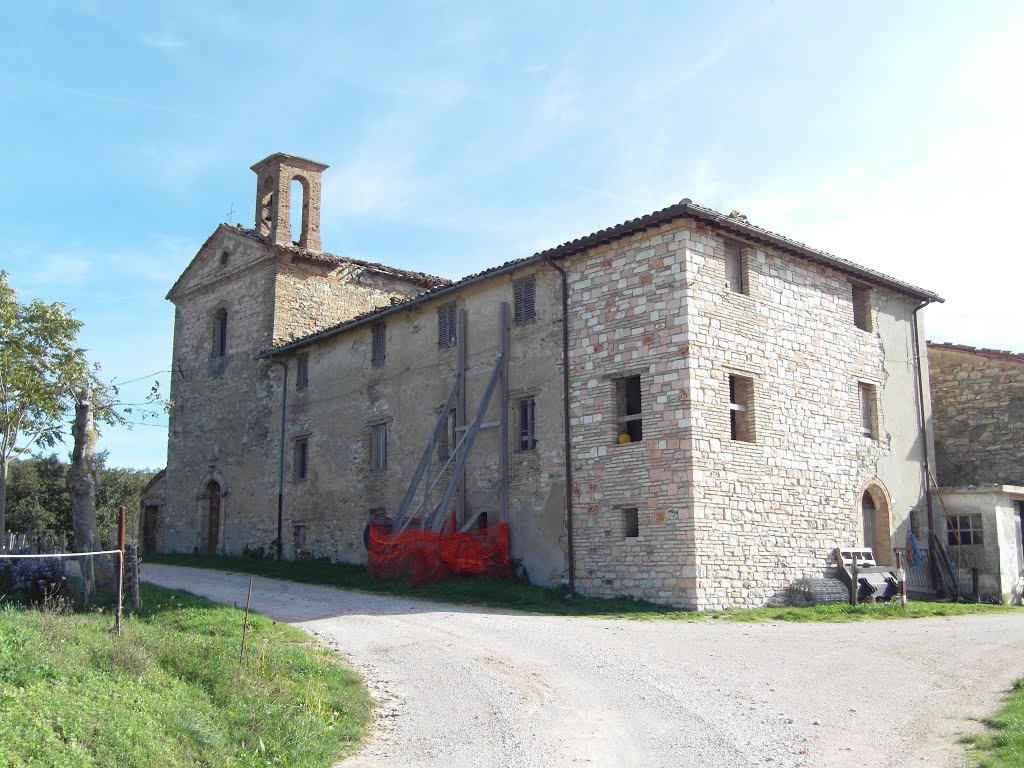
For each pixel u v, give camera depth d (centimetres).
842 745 837
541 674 1134
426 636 1395
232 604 1689
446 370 2347
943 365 2723
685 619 1620
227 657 1082
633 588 1820
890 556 2220
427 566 2056
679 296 1827
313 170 3294
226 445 3172
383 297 3325
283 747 847
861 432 2220
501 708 988
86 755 691
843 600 1948
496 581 2000
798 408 2038
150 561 3066
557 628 1480
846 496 2119
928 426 2447
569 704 995
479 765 813
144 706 838
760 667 1169
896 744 838
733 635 1429
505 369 2153
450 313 2369
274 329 3025
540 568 2003
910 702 988
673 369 1817
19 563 1537
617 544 1861
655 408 1838
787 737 864
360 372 2655
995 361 2616
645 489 1830
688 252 1834
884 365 2336
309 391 2850
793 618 1662
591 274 2002
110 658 953
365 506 2547
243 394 3133
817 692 1034
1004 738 806
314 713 948
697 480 1767
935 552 2333
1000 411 2591
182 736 802
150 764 720
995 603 2228
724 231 1917
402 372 2497
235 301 3250
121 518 1141
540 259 2066
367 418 2597
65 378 2230
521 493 2073
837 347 2183
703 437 1795
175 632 1251
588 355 1978
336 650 1295
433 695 1052
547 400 2052
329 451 2722
